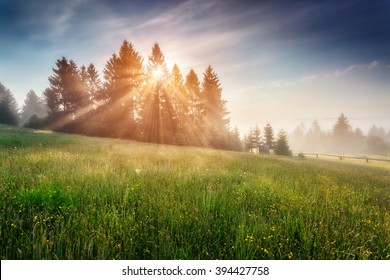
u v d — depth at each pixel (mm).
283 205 4504
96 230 2918
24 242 2688
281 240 3115
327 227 3506
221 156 15875
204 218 3557
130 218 3283
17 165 6613
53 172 5934
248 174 8078
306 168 14195
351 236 3418
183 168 8195
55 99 54125
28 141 15328
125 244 2758
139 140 39531
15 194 3951
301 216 3799
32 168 6441
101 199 4164
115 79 48250
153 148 19031
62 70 53531
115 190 4652
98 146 15516
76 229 3002
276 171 10031
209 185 5543
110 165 7664
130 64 48000
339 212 4465
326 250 2959
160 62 50000
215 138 46844
